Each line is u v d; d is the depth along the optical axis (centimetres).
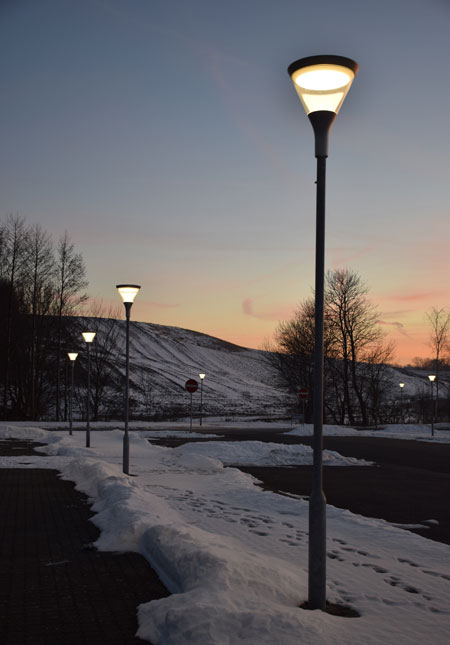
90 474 1488
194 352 15500
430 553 798
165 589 622
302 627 480
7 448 2559
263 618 484
